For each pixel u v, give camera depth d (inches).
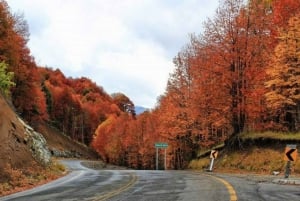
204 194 551.2
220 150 1733.5
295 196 510.9
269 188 617.9
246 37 1396.4
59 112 6264.8
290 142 1288.1
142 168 3639.3
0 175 886.4
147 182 812.0
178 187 676.1
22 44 2465.6
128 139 3922.2
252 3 1432.1
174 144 2092.8
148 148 3191.4
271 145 1342.3
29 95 2586.1
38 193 679.7
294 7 1510.8
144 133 3661.4
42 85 5802.2
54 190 719.1
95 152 6176.2
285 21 1501.0
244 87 1401.3
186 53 1875.0
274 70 1325.0
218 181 769.6
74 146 5354.3
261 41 1408.7
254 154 1359.5
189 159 2124.8
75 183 864.3
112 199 527.2
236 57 1398.9
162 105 2159.2
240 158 1412.4
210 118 1547.7
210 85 1461.6
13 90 2378.2
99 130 5871.1
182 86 1867.6
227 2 1417.3
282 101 1327.5
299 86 1353.3
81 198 558.9
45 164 1235.9
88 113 7086.6
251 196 510.3
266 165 1267.2
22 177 946.1
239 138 1472.7
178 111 1843.0
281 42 1330.0
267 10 1583.4
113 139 4864.7
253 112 1421.0
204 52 1497.3
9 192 757.9
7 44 2004.2
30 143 1216.2
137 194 582.9
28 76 2534.5
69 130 6427.2
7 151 1014.4
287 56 1316.4
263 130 1472.7
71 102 6530.5
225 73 1409.9
